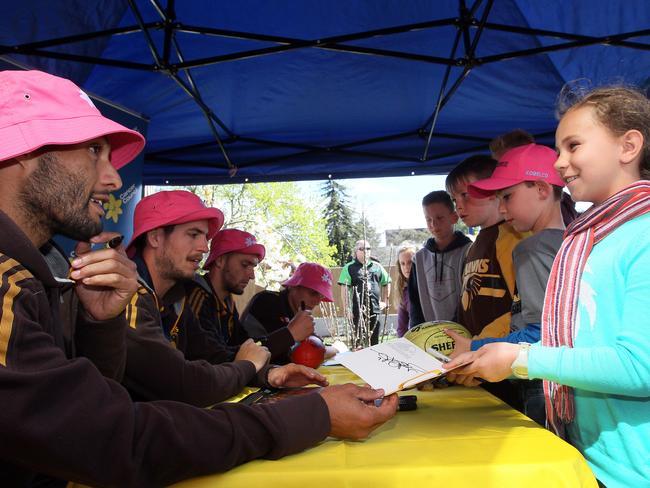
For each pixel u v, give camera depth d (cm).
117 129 114
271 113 453
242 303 760
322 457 109
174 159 513
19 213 110
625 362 106
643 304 108
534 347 122
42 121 107
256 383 205
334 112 455
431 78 408
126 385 164
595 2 328
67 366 90
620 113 123
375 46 376
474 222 266
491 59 327
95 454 88
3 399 83
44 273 103
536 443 113
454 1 338
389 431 128
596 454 122
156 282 220
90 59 318
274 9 344
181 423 98
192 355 241
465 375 149
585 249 126
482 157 272
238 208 1644
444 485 98
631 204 120
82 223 114
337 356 148
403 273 490
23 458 87
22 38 327
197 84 405
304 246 1720
